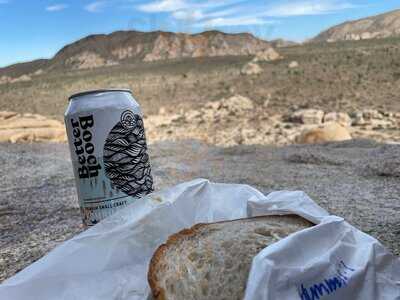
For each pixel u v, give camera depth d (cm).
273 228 23
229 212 28
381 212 59
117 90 30
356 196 73
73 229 61
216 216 28
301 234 21
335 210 62
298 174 100
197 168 117
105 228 26
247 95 1100
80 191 30
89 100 29
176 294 21
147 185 30
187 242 23
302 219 25
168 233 27
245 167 115
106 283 24
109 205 29
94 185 29
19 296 23
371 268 21
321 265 20
